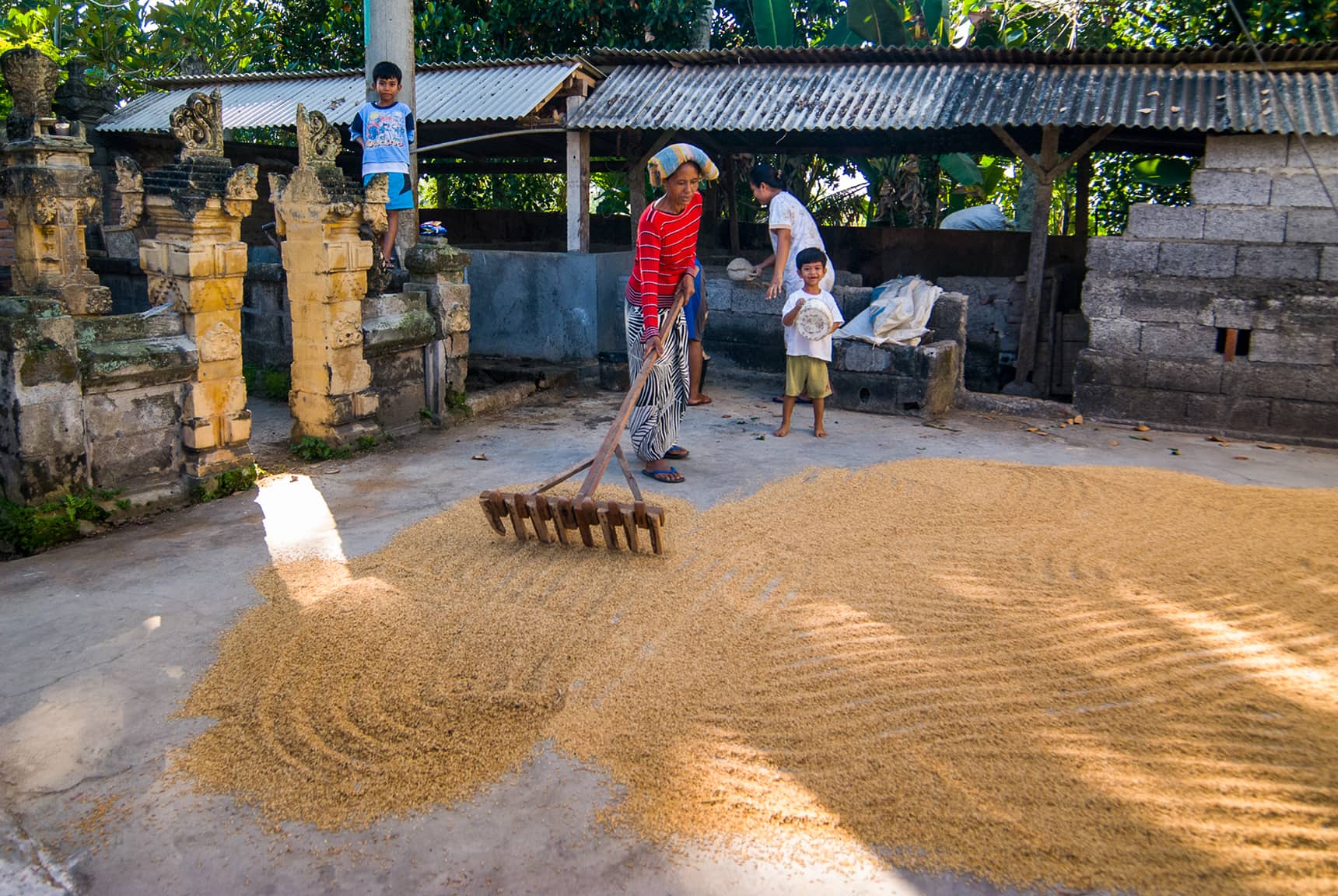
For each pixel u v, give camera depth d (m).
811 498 5.65
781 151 11.54
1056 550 4.84
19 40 12.96
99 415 5.23
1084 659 3.72
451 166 14.09
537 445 6.99
